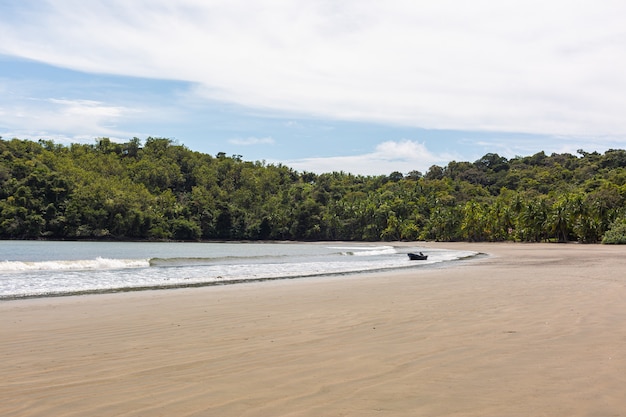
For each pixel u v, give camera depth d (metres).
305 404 4.19
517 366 5.36
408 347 6.51
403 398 4.31
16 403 4.38
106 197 110.44
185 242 121.56
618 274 20.06
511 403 4.13
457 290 14.51
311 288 16.41
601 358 5.69
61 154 132.38
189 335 7.86
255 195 152.75
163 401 4.36
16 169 106.25
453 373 5.12
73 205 104.88
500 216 102.81
